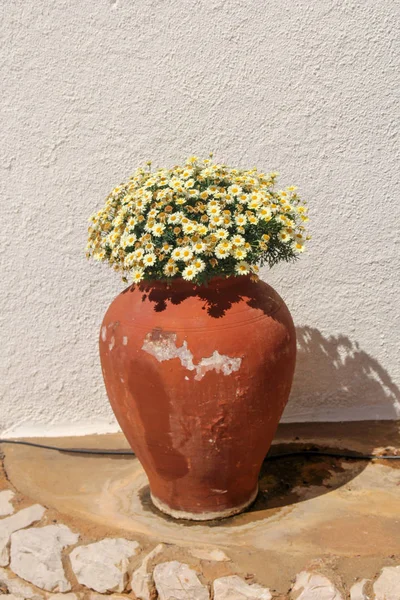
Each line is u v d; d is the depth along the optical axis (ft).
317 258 12.34
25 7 11.55
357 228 12.25
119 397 9.87
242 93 11.76
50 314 12.65
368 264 12.39
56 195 12.17
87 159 12.03
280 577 8.87
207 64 11.67
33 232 12.32
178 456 9.82
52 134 11.96
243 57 11.64
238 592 8.73
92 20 11.57
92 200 12.19
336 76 11.67
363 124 11.84
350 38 11.53
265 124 11.86
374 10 11.43
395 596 8.51
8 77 11.76
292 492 10.95
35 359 12.86
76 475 11.76
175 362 9.23
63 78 11.76
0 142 12.00
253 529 10.00
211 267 9.38
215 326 9.28
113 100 11.82
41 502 10.83
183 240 9.11
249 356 9.32
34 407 13.04
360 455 11.85
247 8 11.47
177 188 9.37
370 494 10.79
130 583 9.21
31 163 12.06
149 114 11.86
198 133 11.92
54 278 12.49
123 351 9.58
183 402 9.36
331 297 12.52
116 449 12.58
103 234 10.91
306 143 11.93
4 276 12.49
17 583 9.66
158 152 12.01
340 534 9.76
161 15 11.53
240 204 9.38
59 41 11.64
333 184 12.07
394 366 12.87
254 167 11.71
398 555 9.12
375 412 13.02
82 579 9.40
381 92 11.72
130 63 11.69
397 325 12.69
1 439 13.00
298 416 13.01
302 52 11.60
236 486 10.23
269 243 9.79
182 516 10.33
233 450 9.81
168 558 9.26
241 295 9.63
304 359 12.75
